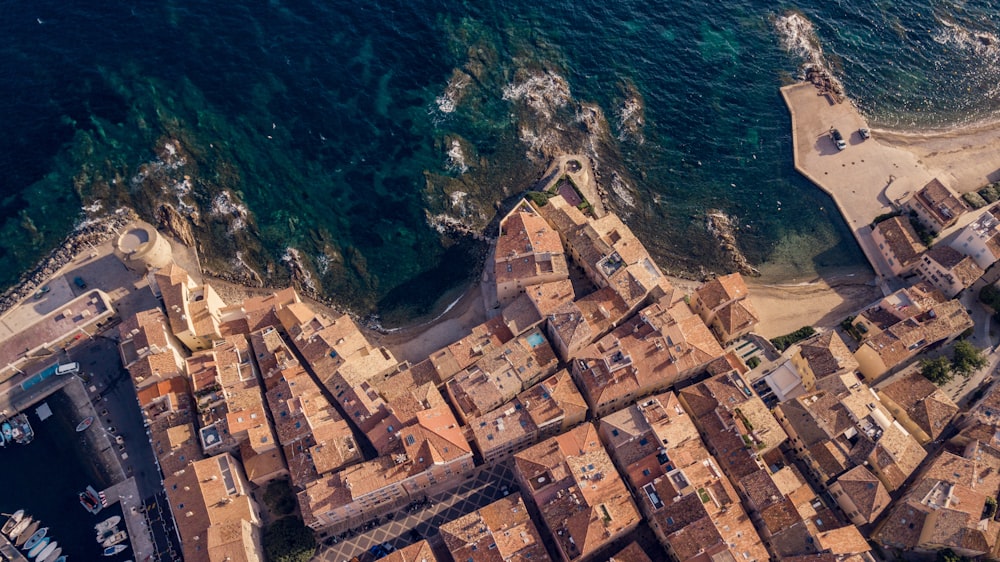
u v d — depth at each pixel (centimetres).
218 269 17262
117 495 14125
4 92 19162
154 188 18075
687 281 17088
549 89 19988
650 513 12925
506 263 15900
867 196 18112
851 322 15738
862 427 13525
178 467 13912
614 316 15275
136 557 13500
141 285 16662
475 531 12694
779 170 18812
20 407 15112
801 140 19225
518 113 19600
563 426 14475
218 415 14325
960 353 14725
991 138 19225
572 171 18662
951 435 14100
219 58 19775
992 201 17450
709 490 12900
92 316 15825
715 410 14000
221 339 15762
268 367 15262
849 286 16775
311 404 14538
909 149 19038
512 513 12988
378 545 13438
